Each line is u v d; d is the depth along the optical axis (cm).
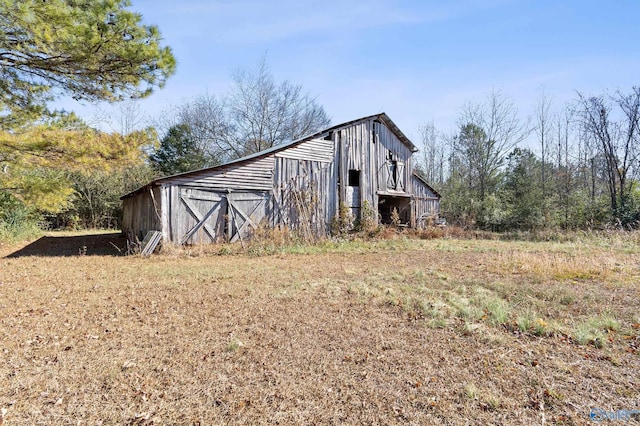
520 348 316
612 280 564
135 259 860
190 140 2572
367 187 1444
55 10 589
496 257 843
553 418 214
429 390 247
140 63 705
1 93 773
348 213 1359
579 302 447
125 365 285
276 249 1012
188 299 476
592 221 1614
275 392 246
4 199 1341
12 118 850
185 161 2467
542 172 2103
